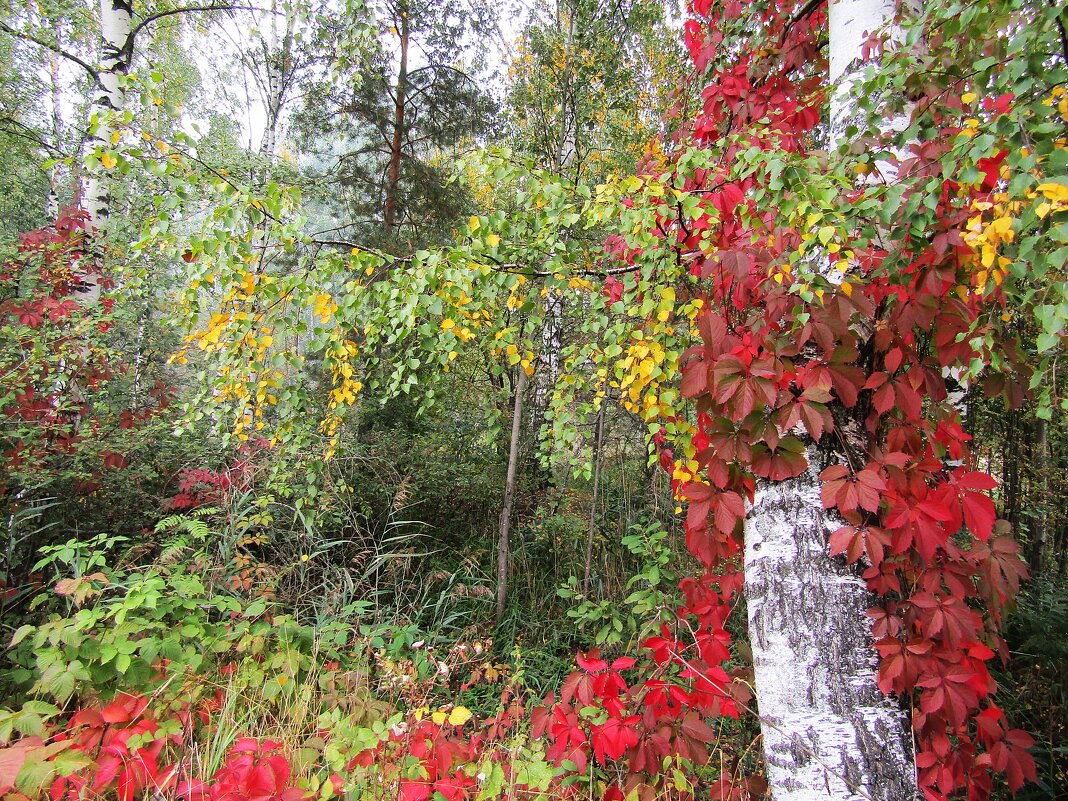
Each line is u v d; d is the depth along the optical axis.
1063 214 1.04
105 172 4.17
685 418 2.17
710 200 1.74
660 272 1.99
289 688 2.49
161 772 1.83
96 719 1.88
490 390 4.74
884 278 1.55
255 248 2.30
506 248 2.24
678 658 2.05
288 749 2.16
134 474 3.97
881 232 1.63
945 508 1.40
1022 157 1.12
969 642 1.44
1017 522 4.30
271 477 3.29
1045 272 1.13
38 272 3.77
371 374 2.79
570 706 2.22
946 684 1.42
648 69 6.82
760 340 1.59
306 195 6.38
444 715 2.02
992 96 1.42
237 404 2.66
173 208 2.15
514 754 2.19
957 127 1.51
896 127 1.74
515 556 4.79
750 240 1.66
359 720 2.36
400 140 6.88
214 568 3.14
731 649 3.13
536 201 2.07
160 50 9.30
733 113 2.49
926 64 1.51
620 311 2.17
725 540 1.80
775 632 1.66
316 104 6.71
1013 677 2.96
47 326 3.57
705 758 1.90
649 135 5.86
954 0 1.29
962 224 1.38
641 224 1.81
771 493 1.74
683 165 1.81
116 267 2.86
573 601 4.20
